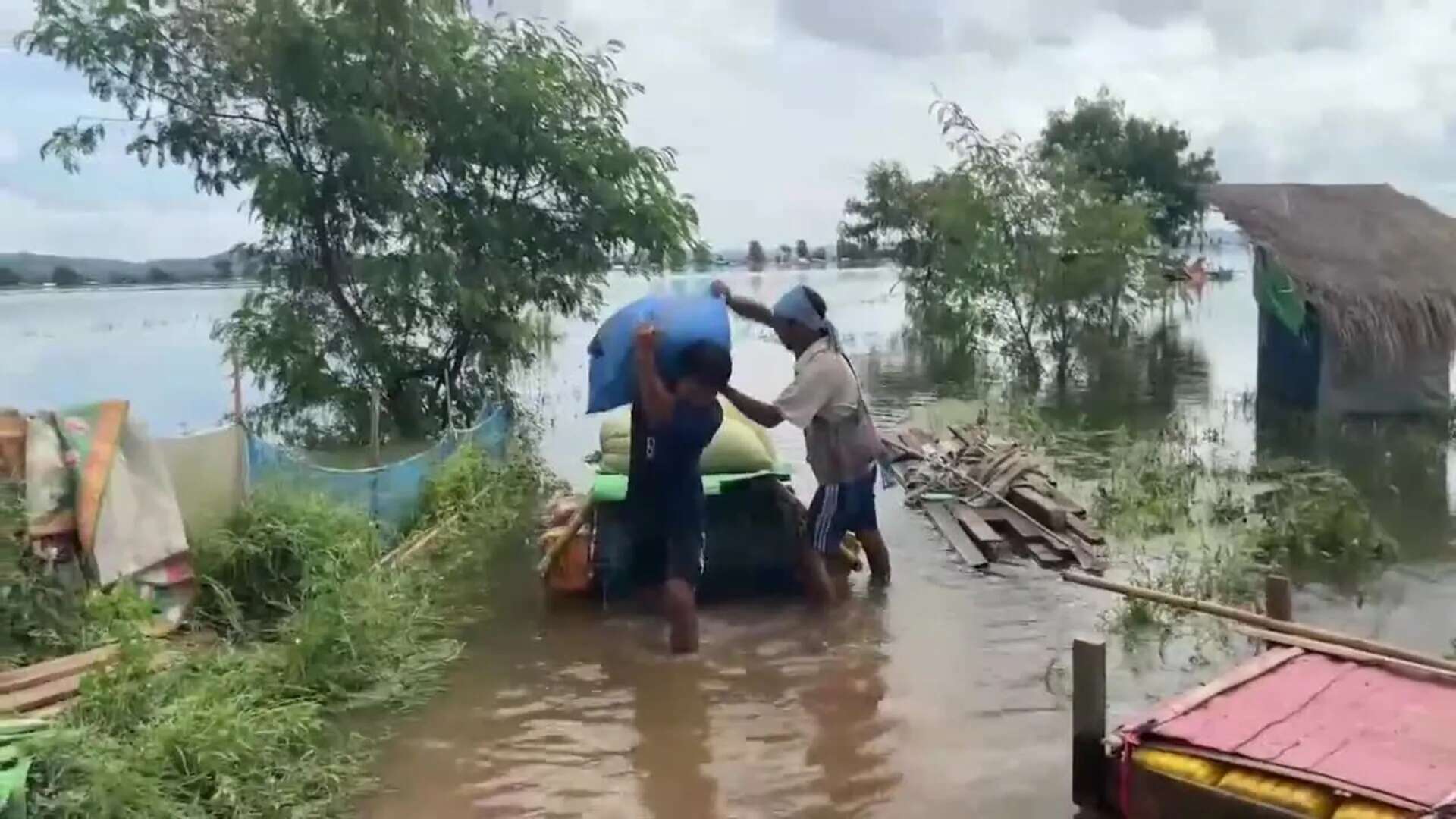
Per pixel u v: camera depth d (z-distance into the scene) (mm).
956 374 21266
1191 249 34281
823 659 6766
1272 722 4523
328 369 14070
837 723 5820
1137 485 10648
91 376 16875
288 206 13422
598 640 7184
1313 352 14883
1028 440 13664
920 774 5238
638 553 8117
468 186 14734
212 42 13219
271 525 7383
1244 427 14359
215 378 16781
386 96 13641
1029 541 8992
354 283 14305
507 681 6500
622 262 15344
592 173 14758
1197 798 4270
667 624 7461
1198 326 30672
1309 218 15344
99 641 6258
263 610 7172
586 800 5059
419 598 7695
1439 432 13633
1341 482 9859
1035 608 7621
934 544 9344
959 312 21922
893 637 7125
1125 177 30766
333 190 13844
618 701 6191
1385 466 11805
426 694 6312
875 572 8312
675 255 15203
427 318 14609
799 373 7715
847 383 7832
